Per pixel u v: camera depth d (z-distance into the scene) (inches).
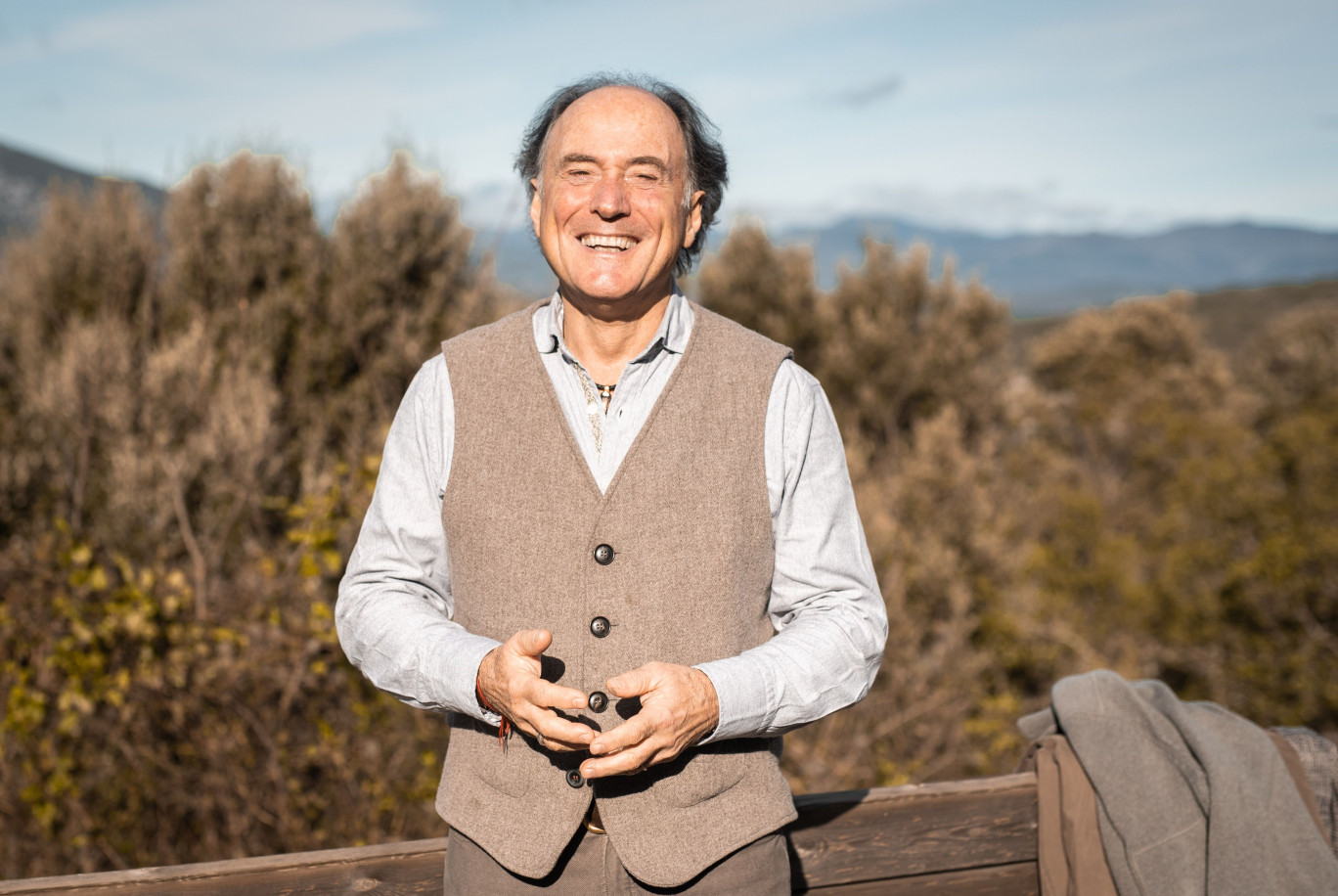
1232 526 477.7
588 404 44.3
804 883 58.1
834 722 240.5
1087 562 465.4
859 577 44.5
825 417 45.4
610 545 41.3
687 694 36.8
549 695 35.5
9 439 190.4
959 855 61.1
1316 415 486.3
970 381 466.0
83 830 148.3
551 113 47.3
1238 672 443.2
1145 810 56.3
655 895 41.9
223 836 156.7
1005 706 279.0
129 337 212.8
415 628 41.2
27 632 139.2
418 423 44.4
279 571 167.3
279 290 244.2
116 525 175.8
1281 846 54.1
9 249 241.4
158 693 147.3
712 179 48.6
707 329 45.3
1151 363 879.7
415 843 53.9
